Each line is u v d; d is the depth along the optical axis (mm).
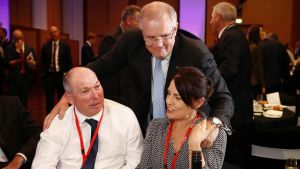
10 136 2115
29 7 9109
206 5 7859
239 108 3014
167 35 1649
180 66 1838
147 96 1925
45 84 6699
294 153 3377
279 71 5566
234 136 3053
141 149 1892
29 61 6270
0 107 2148
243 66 3020
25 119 2182
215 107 1818
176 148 1631
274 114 3174
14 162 1998
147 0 9750
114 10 10164
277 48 5457
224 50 3008
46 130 1835
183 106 1568
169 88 1610
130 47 1974
